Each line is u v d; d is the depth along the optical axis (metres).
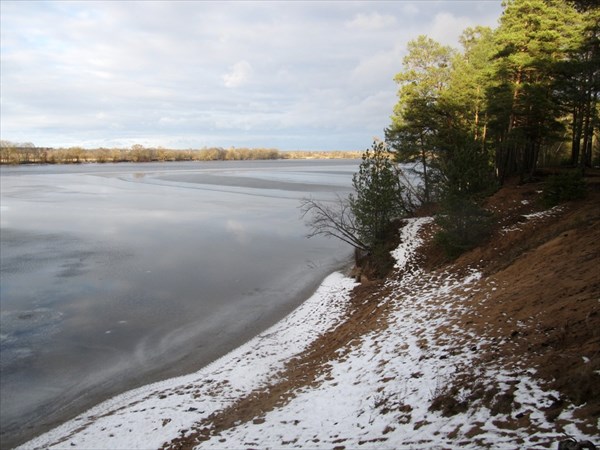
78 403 13.09
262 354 15.34
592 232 14.16
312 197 62.62
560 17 31.23
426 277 19.12
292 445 8.09
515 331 9.30
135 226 40.94
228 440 9.09
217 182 93.69
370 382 10.02
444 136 31.61
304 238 35.94
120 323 18.75
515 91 28.64
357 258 25.75
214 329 18.12
